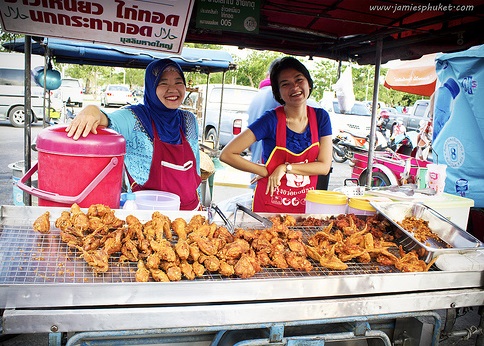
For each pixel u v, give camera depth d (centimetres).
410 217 279
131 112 307
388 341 209
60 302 159
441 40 394
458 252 225
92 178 234
